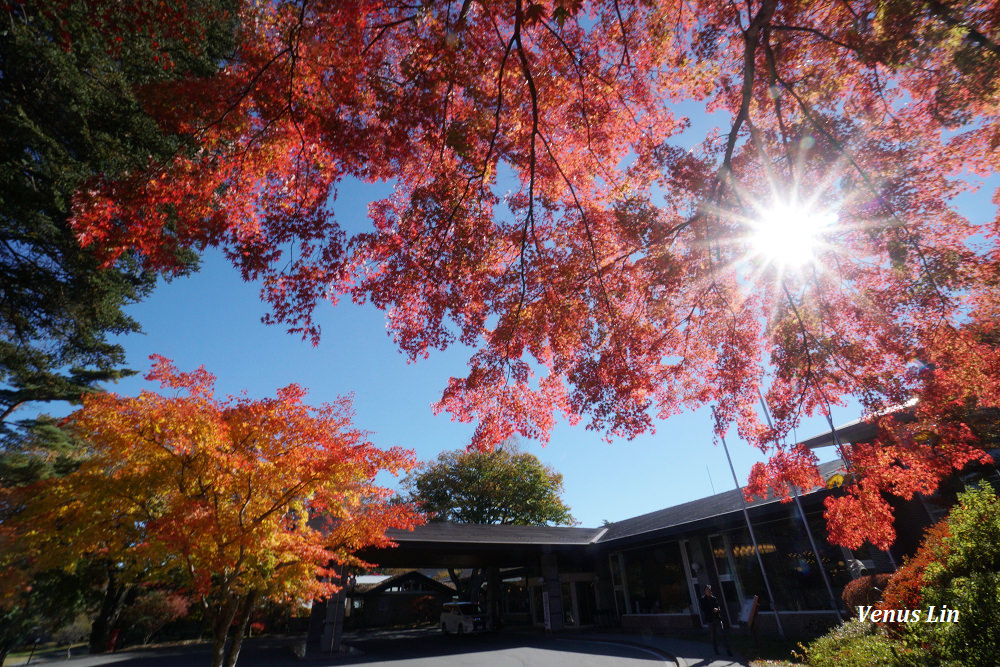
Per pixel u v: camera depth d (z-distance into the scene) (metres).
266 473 7.63
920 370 6.61
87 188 5.17
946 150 6.36
